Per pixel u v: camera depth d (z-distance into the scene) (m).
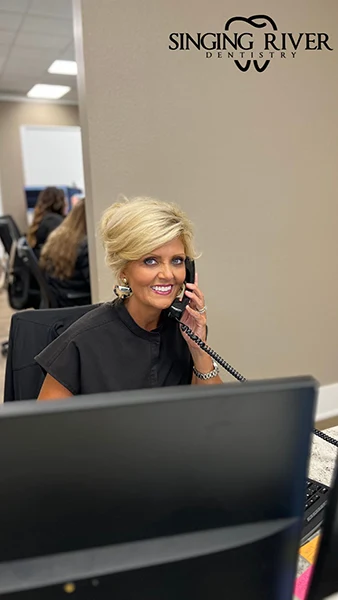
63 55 4.61
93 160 1.76
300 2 1.99
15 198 7.04
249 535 0.48
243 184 2.06
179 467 0.46
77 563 0.45
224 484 0.47
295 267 2.30
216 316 2.15
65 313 1.32
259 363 2.33
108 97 1.73
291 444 0.47
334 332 2.52
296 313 2.37
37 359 1.02
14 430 0.41
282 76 2.03
